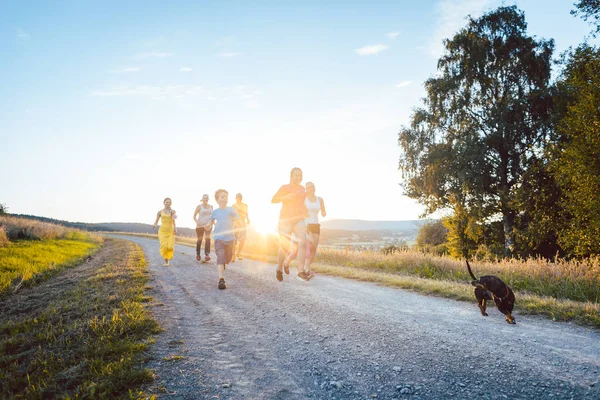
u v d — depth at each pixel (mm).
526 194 19781
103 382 2715
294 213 6828
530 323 4492
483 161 21219
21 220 25500
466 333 4035
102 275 8609
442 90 23438
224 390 2707
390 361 3229
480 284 4754
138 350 3434
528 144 20812
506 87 22391
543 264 8711
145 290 6688
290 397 2607
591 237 12883
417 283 7117
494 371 2969
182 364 3189
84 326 4254
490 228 25375
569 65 18094
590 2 16375
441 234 39062
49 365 3162
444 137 24391
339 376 2941
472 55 22531
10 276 9461
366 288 7039
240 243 12148
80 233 36406
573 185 13969
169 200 11016
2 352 3723
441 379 2842
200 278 8180
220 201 7086
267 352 3508
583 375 2852
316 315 4824
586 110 13461
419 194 25562
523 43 22094
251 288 6848
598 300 6707
